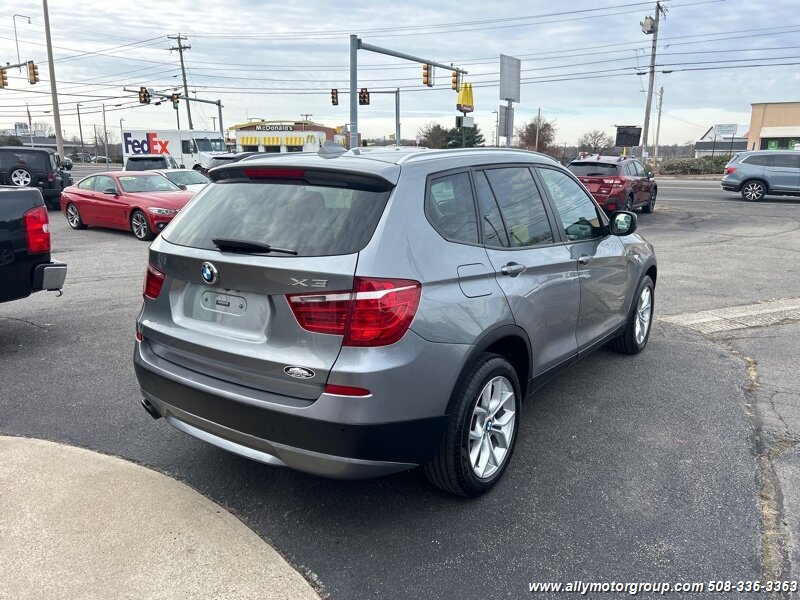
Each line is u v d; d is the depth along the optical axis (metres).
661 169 45.31
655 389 4.90
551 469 3.68
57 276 5.55
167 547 2.90
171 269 3.19
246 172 3.29
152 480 3.48
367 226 2.81
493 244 3.40
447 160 3.34
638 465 3.73
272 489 3.44
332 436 2.69
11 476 3.48
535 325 3.62
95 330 6.39
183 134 35.62
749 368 5.40
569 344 4.17
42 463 3.64
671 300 7.94
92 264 10.57
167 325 3.25
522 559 2.88
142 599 2.58
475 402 3.13
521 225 3.71
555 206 4.13
